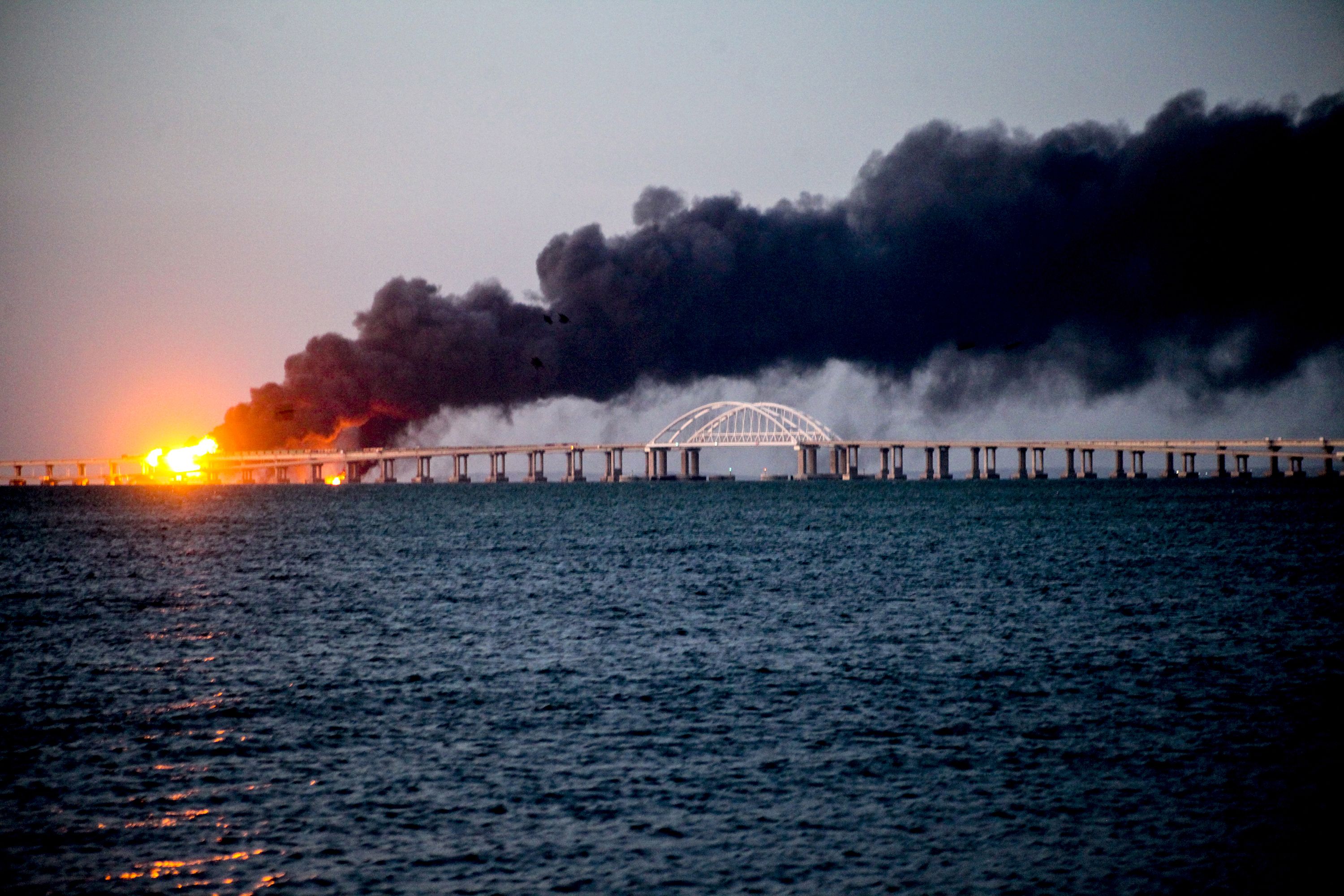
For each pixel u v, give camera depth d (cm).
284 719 5297
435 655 6900
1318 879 3397
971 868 3481
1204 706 5388
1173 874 3434
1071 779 4288
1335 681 5912
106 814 3978
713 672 6312
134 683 6138
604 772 4400
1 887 3388
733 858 3559
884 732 4962
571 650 7031
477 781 4300
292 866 3528
